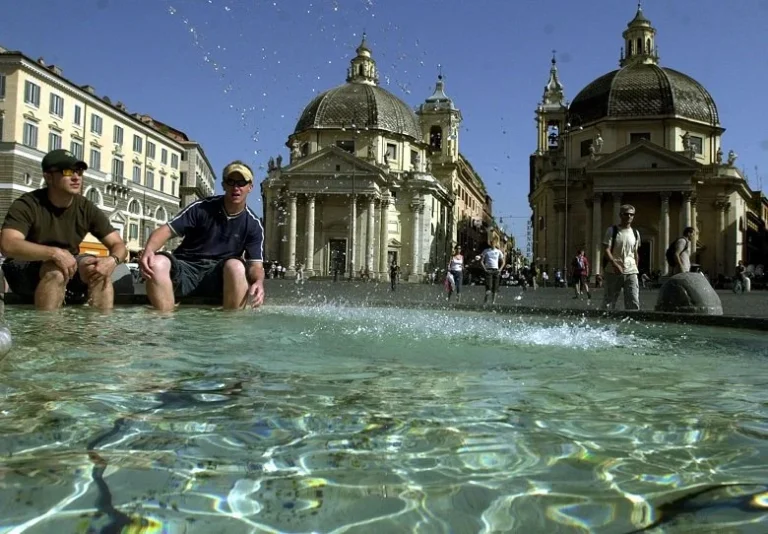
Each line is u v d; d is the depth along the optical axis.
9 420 1.97
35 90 49.25
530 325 6.35
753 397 2.65
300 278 50.94
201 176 85.94
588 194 52.62
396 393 2.56
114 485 1.46
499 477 1.58
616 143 53.28
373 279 56.00
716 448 1.86
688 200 49.31
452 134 75.94
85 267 6.45
